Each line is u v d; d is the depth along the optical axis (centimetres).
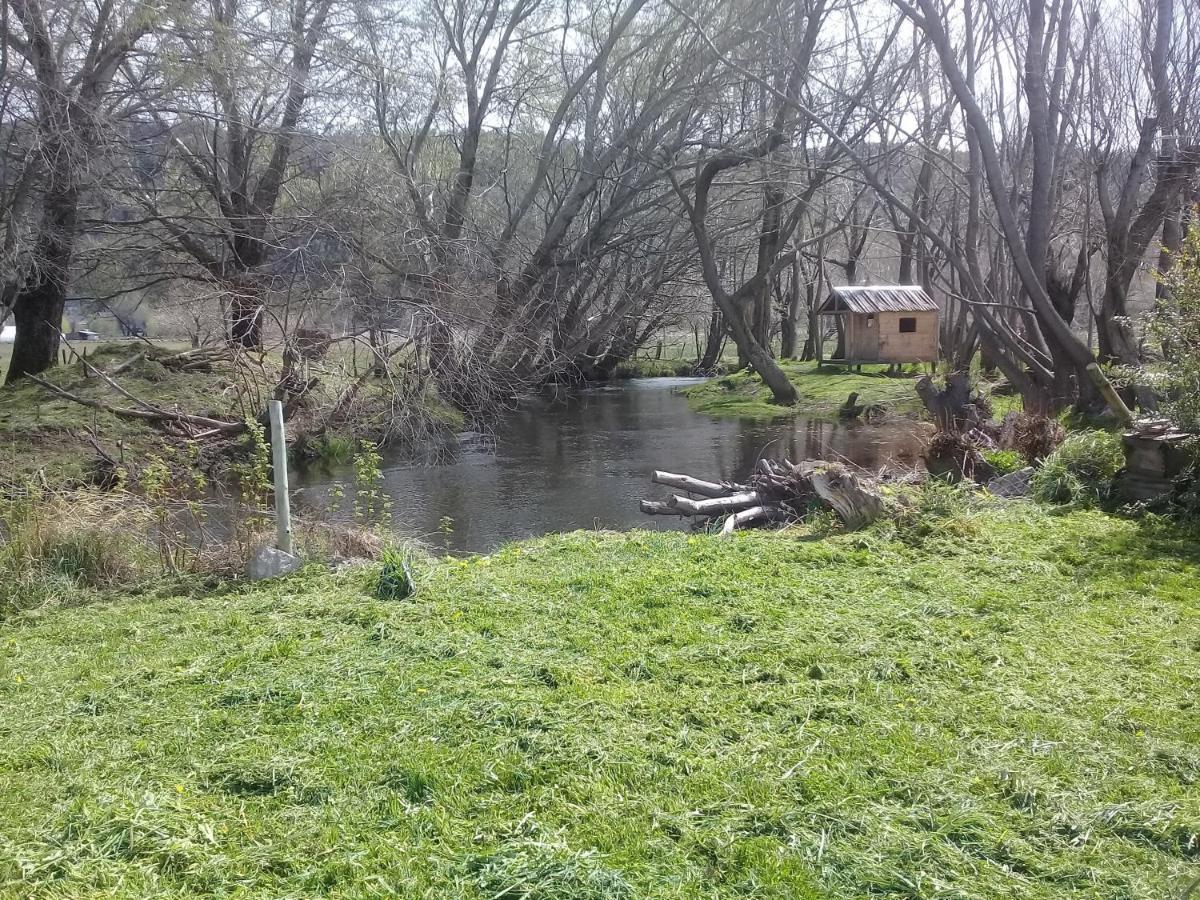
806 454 1493
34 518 712
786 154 2195
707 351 3500
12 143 1491
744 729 401
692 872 299
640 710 421
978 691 443
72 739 409
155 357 1669
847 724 408
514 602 591
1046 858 307
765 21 1925
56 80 1477
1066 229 2102
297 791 357
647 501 1062
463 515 1095
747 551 717
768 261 2255
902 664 472
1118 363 1322
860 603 583
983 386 1995
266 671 482
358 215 1834
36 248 1570
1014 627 533
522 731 397
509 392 1953
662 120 2359
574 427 1903
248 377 1570
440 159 2650
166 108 1634
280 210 2105
